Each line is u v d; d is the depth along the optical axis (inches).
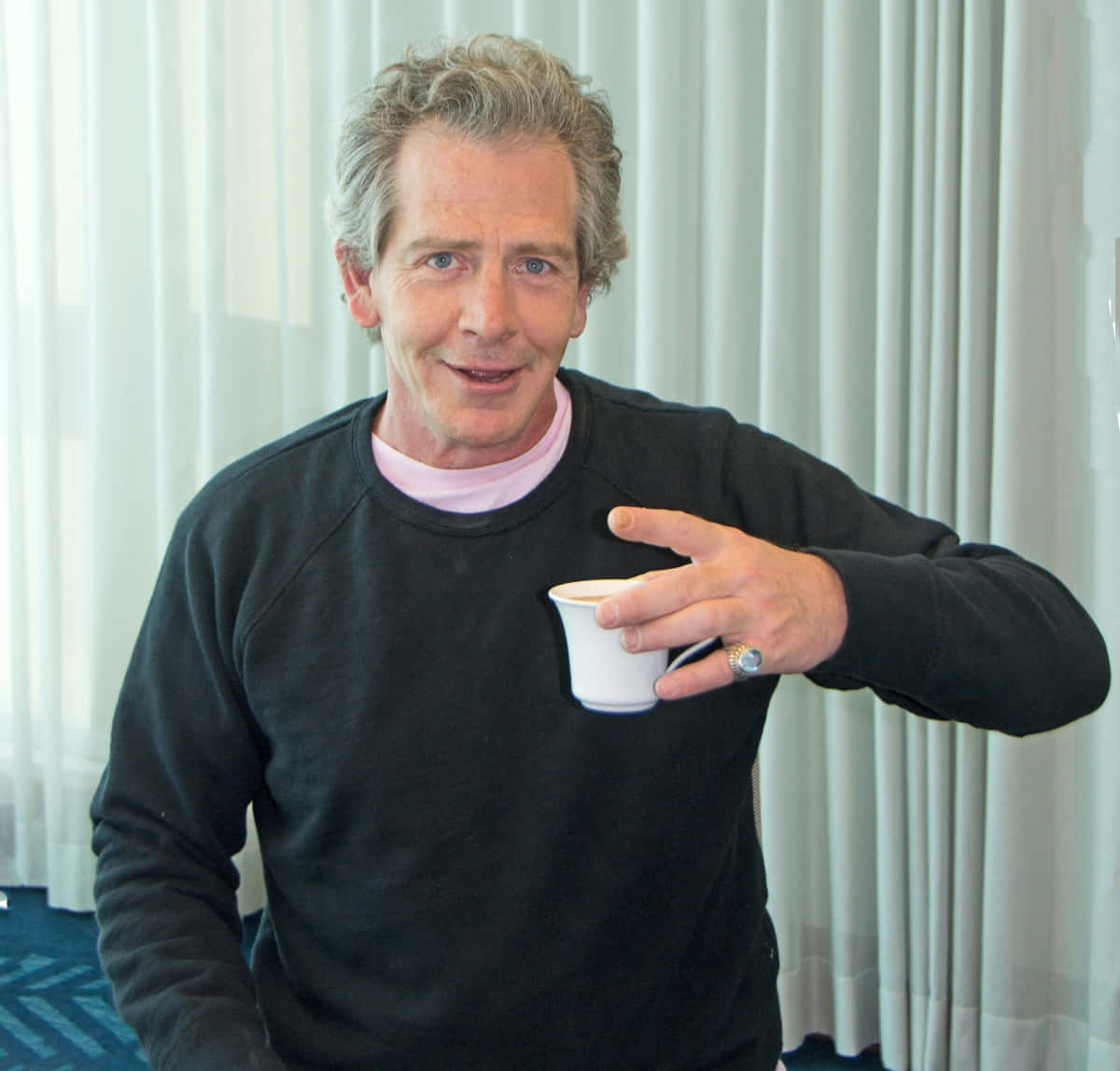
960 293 75.3
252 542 39.4
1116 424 71.5
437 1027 37.6
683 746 37.9
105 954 36.7
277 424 102.8
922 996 81.5
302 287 99.1
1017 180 71.7
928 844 80.1
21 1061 81.8
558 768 37.4
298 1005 39.9
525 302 35.2
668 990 39.8
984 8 72.6
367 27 94.0
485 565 38.1
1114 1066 74.1
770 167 80.2
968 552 38.8
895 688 33.4
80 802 107.0
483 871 37.7
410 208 34.7
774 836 84.3
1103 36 69.9
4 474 109.0
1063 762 76.9
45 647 106.4
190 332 101.3
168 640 40.1
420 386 36.1
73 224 103.9
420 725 37.6
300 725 38.2
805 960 87.4
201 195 99.1
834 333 79.7
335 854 38.8
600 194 37.1
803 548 37.4
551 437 38.9
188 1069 32.0
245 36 97.9
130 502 105.3
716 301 84.2
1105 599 72.5
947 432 77.0
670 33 82.0
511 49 36.8
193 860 39.4
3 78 101.7
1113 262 70.9
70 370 105.7
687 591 29.3
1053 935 78.4
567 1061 38.7
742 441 41.6
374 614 37.9
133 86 100.6
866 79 79.1
